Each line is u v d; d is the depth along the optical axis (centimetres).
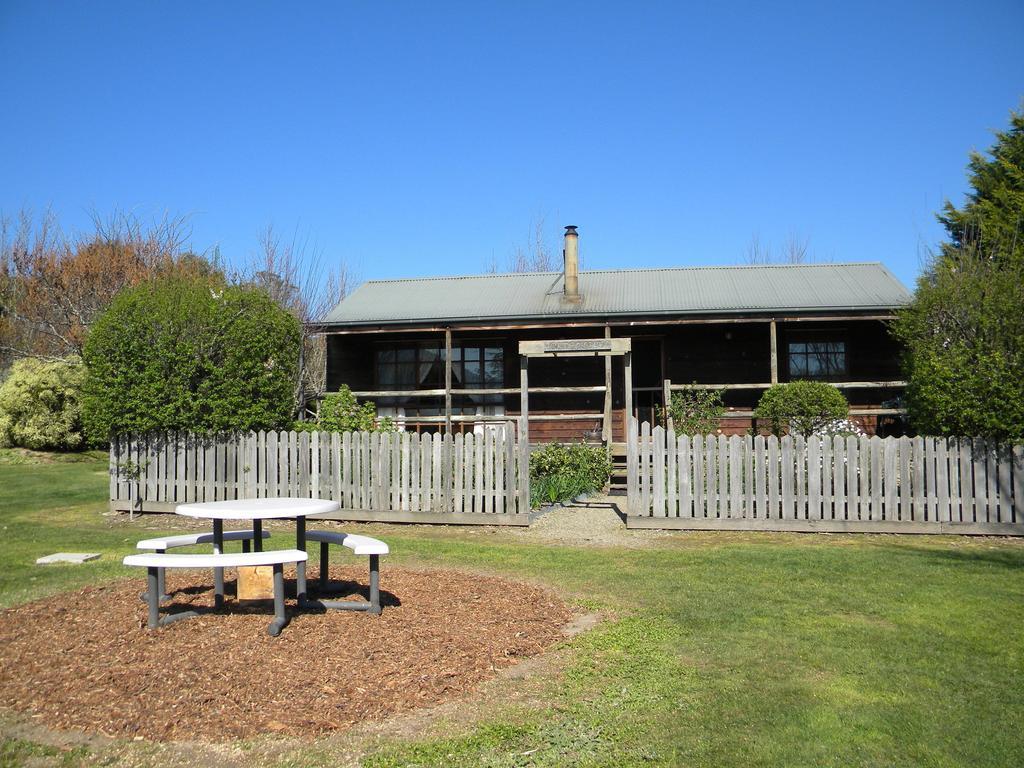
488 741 432
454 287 2109
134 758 414
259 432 1284
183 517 1282
